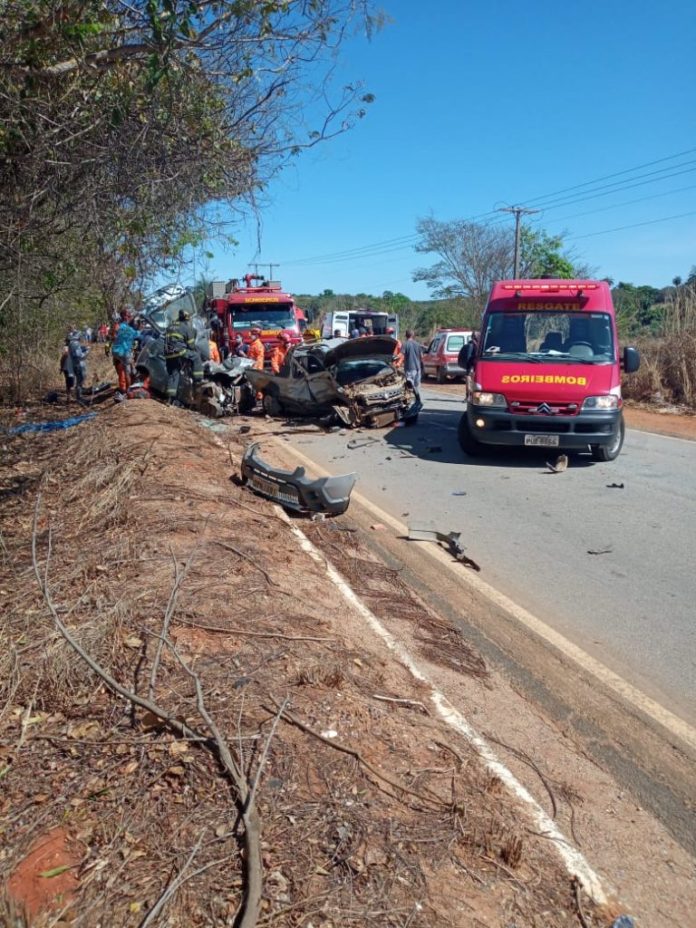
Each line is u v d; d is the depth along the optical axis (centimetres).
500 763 346
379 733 340
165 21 572
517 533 764
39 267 838
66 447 1053
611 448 1110
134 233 756
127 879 245
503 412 1059
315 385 1479
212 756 303
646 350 2002
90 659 342
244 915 226
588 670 473
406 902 241
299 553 605
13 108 608
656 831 323
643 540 739
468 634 525
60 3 555
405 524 798
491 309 1152
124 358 1612
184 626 418
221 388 1627
